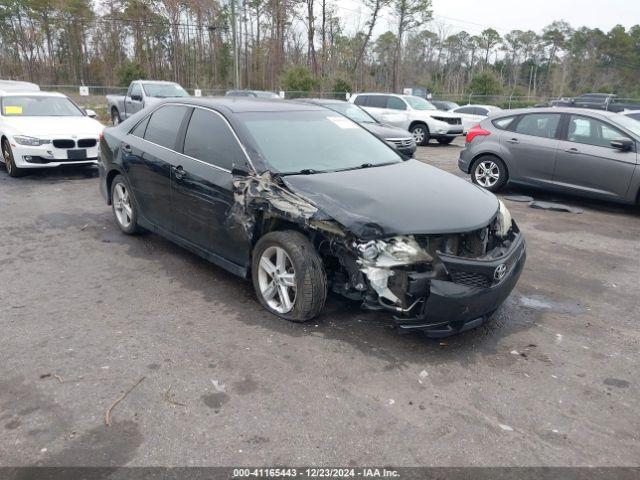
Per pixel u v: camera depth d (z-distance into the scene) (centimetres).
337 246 377
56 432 284
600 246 646
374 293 365
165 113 557
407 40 5925
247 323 411
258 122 480
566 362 369
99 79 5319
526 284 517
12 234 639
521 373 352
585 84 6769
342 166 467
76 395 316
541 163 869
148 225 576
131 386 326
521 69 7650
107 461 263
